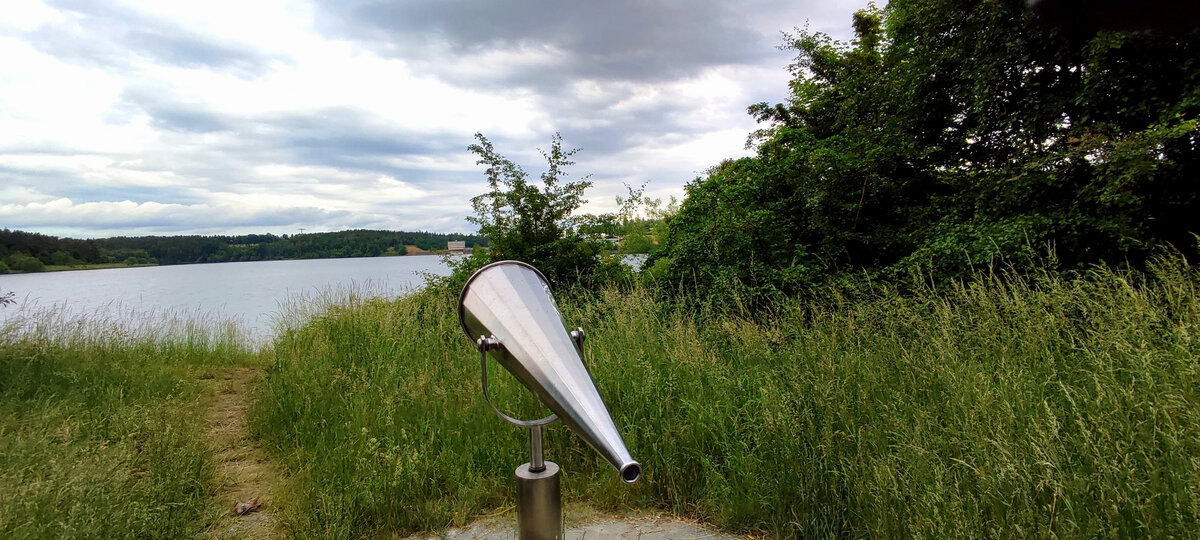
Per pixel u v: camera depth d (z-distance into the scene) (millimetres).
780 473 3611
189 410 5746
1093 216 6883
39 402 5641
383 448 4512
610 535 3592
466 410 4996
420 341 7445
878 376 4352
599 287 11328
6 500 3094
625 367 5199
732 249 9680
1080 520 2604
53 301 9820
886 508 2998
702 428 4289
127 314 9742
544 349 2760
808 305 7375
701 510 3832
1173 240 6906
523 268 3205
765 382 4559
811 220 9680
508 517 3848
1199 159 6703
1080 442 2961
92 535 3006
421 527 3740
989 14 7711
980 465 2953
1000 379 3689
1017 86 8055
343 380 6082
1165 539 2443
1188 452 2713
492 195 12000
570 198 12062
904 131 9406
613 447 2469
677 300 7652
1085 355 4023
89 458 3809
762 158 10984
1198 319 3881
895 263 8602
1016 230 7051
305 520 3717
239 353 9656
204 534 3605
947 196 9625
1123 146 6375
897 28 10047
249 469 4781
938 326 4828
